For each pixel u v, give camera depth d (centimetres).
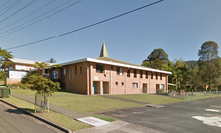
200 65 5069
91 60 2228
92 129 713
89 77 2262
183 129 792
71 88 2503
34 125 752
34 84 977
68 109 1101
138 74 3259
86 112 1066
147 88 3481
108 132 687
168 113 1244
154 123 889
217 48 4928
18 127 702
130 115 1092
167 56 7488
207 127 845
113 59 3353
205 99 2881
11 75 2606
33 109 1048
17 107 1085
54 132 676
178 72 4903
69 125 747
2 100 1309
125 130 726
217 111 1446
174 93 3322
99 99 1803
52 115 912
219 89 5638
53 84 991
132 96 2434
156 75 3844
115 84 2700
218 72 4747
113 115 1062
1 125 711
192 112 1345
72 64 2534
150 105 1616
